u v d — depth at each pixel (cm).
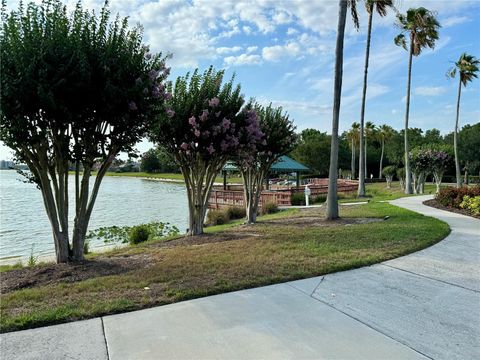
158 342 299
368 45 2186
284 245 672
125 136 585
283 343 298
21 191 3972
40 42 506
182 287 430
